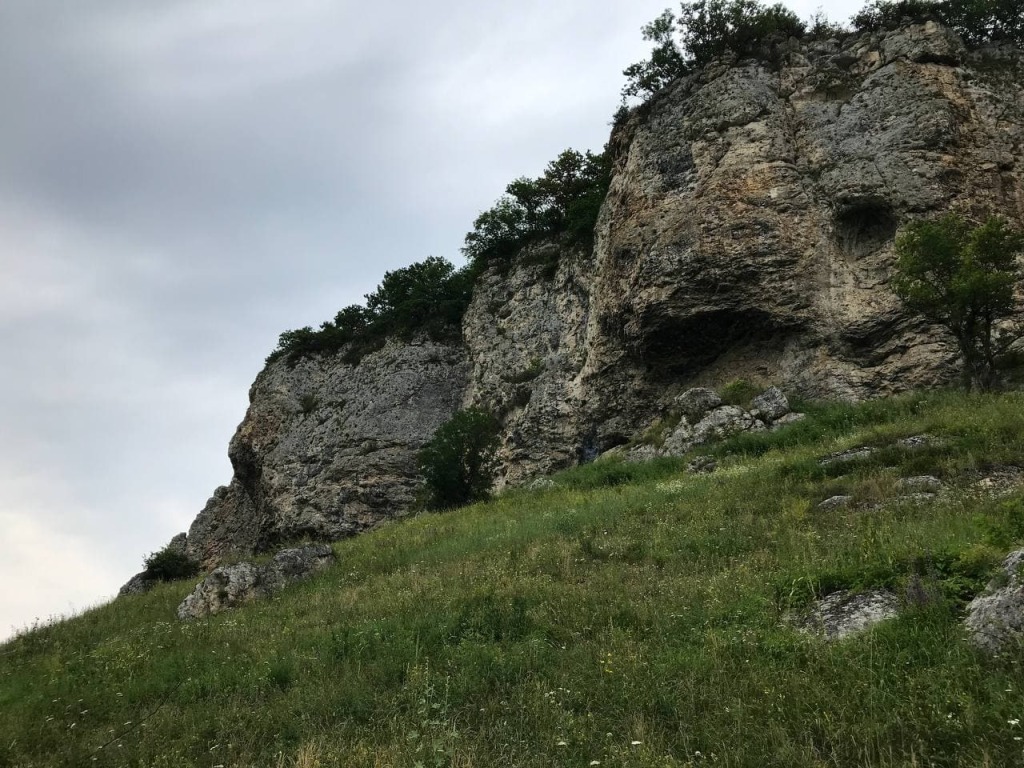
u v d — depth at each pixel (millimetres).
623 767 5219
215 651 11062
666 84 34938
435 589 12258
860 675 6016
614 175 36812
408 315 53312
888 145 27781
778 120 30391
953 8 31391
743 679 6414
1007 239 21484
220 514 58094
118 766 6957
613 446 33219
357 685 7805
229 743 6934
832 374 26438
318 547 18953
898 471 14656
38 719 8938
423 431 46250
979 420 16812
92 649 13961
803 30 33844
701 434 25312
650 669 7027
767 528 12656
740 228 28781
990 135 27656
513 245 50344
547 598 10250
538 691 6934
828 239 28109
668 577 10594
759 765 5000
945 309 21078
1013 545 7516
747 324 28641
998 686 5375
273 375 56781
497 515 21703
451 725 6480
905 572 7879
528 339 43125
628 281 31438
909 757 4805
